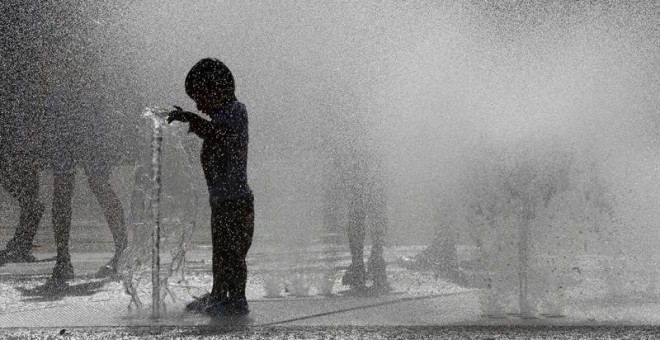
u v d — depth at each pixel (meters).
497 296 5.02
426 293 6.07
